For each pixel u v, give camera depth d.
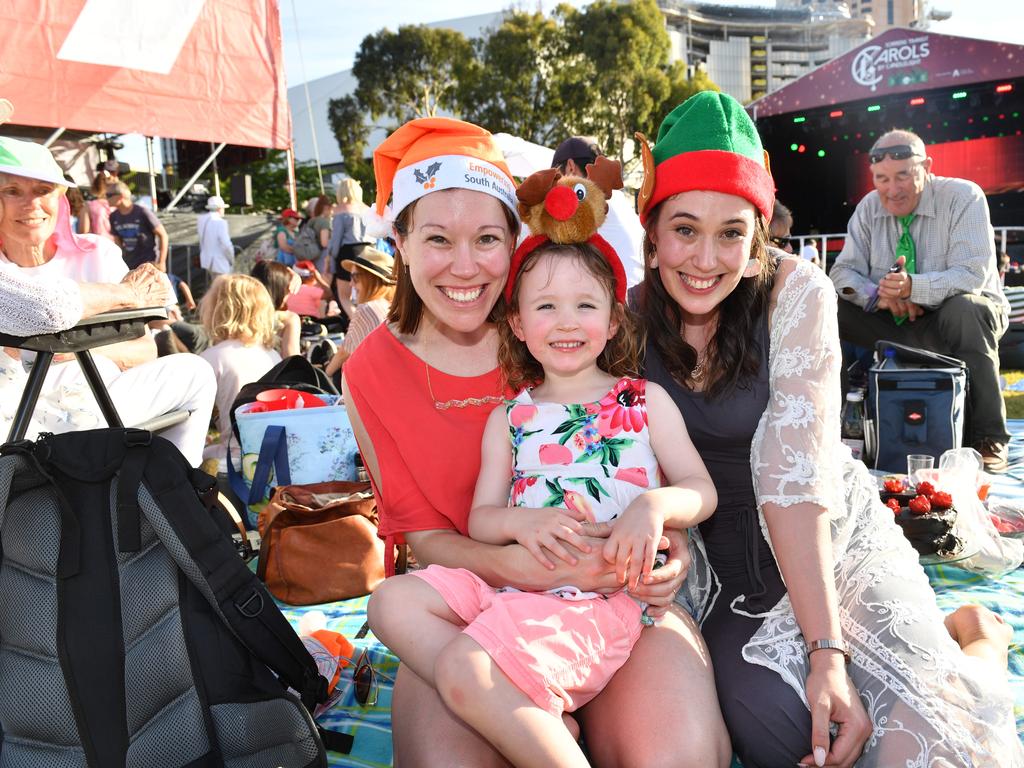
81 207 10.87
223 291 4.59
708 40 80.62
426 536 2.15
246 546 3.49
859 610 1.97
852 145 17.25
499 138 7.68
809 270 2.09
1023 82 14.50
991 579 3.16
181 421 3.04
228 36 10.84
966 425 4.71
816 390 1.98
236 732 1.80
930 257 5.06
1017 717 2.16
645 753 1.71
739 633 2.01
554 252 2.07
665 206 2.01
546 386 2.22
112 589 1.77
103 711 1.71
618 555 1.80
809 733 1.80
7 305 2.19
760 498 1.98
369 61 38.94
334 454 3.78
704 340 2.21
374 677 2.49
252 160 20.16
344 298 9.38
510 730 1.64
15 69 9.31
